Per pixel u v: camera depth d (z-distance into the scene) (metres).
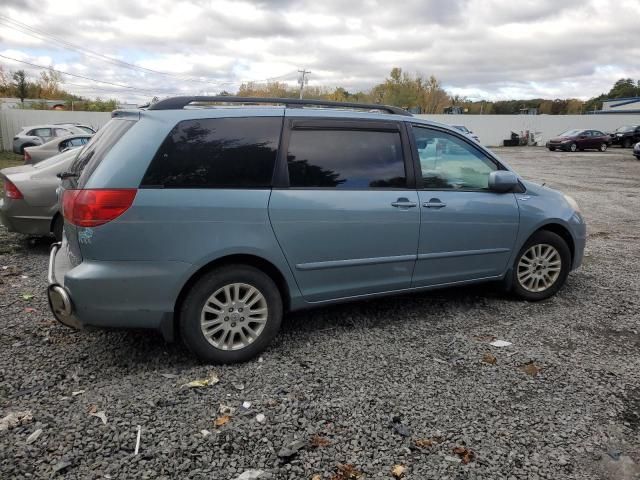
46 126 22.83
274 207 3.51
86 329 3.32
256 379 3.34
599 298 5.09
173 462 2.50
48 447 2.58
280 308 3.68
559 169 21.94
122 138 3.31
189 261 3.29
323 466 2.51
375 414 2.96
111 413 2.89
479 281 4.66
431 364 3.60
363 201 3.85
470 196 4.41
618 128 40.06
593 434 2.82
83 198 3.13
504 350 3.86
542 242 4.88
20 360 3.51
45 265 5.95
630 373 3.53
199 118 3.41
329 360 3.63
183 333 3.40
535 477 2.47
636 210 11.21
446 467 2.52
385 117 4.09
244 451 2.60
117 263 3.16
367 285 4.02
